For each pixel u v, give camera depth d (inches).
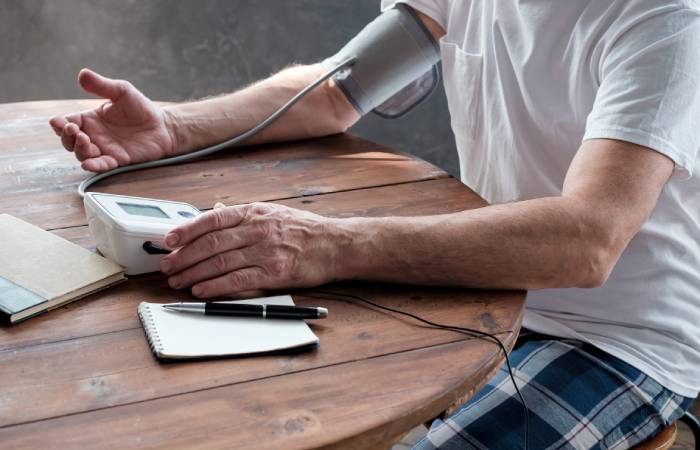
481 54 58.7
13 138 59.9
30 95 107.7
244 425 30.8
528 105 54.3
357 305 39.9
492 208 43.7
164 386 32.9
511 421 47.9
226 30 106.4
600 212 43.1
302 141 61.7
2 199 49.5
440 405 33.2
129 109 54.5
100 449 29.3
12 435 29.8
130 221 40.8
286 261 40.0
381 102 63.2
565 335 53.4
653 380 51.3
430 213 49.7
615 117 45.3
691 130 45.7
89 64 107.2
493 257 41.6
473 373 34.7
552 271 42.4
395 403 32.4
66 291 38.5
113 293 39.9
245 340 35.8
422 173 56.2
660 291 52.7
